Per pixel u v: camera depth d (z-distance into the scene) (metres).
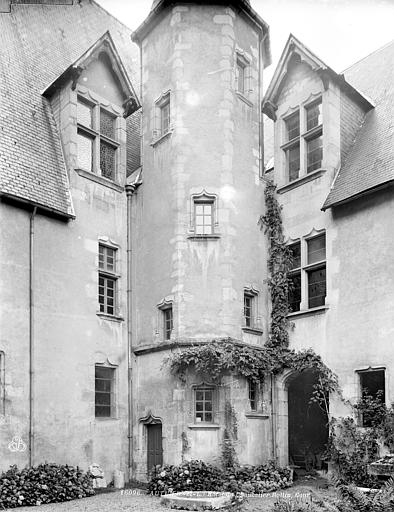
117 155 17.66
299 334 16.11
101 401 15.84
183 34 17.08
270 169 18.62
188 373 15.13
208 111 16.73
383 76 18.23
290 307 16.77
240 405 15.09
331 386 14.92
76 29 20.25
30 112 16.20
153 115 17.59
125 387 16.38
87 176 16.42
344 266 15.23
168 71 17.25
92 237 16.22
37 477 13.07
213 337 15.42
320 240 16.30
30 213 14.71
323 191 16.19
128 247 17.28
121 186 17.47
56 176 15.70
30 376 13.94
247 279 16.47
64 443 14.42
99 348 15.83
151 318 16.42
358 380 14.43
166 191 16.67
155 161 17.25
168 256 16.22
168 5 17.45
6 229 14.12
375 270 14.46
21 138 15.40
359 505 9.72
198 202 16.44
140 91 19.50
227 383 15.01
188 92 16.80
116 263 16.95
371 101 17.61
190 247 15.99
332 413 14.88
